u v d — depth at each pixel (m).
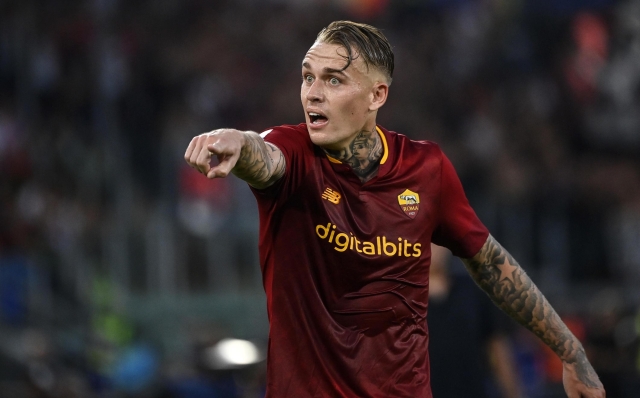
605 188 48.66
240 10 53.06
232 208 40.66
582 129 53.72
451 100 52.84
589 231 44.59
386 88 10.96
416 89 53.06
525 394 29.38
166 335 36.84
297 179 10.76
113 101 42.22
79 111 41.88
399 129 50.28
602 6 55.84
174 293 38.44
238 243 40.16
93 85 42.44
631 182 50.22
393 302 11.02
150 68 45.59
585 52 56.56
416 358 11.19
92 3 44.59
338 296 10.92
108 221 38.75
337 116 10.64
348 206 10.88
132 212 39.09
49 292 35.81
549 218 43.84
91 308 36.25
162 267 38.50
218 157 9.47
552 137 52.38
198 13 51.00
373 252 10.90
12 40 42.78
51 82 42.53
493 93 53.91
